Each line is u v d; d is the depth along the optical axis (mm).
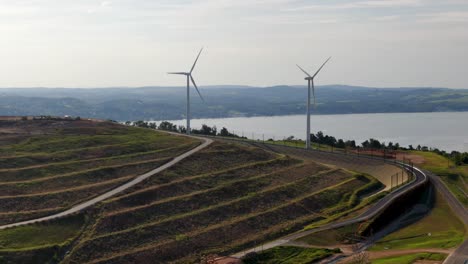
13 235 129750
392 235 143875
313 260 123125
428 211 165000
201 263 124625
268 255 128875
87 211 146000
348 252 129375
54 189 160625
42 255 124312
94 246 130750
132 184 168500
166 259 131000
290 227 153750
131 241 135875
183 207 158125
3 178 164125
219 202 165375
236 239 144125
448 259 117000
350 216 155000
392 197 168500
